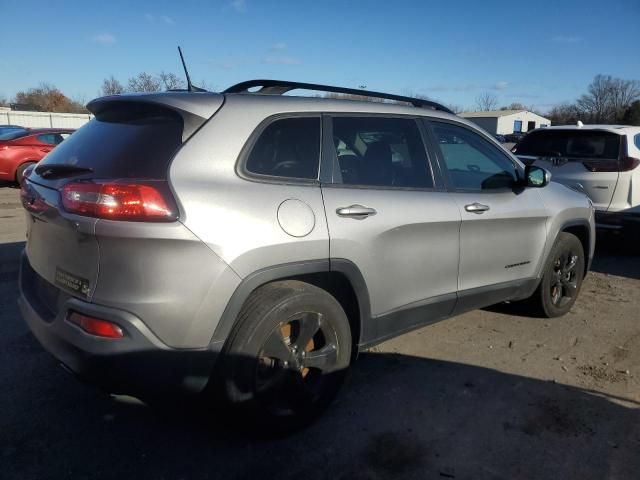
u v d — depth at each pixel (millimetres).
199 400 3146
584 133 7574
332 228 3025
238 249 2656
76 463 2820
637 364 4168
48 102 61844
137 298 2504
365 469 2848
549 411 3451
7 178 13398
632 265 7230
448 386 3742
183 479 2729
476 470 2863
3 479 2678
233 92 3195
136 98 2957
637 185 7043
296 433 3139
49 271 2871
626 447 3090
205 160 2717
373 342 3457
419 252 3537
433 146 3797
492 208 4031
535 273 4594
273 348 2898
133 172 2670
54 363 3873
